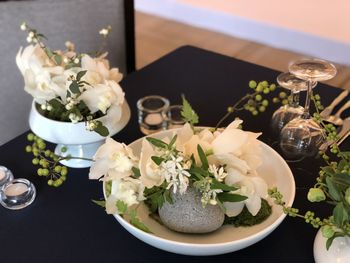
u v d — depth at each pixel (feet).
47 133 3.05
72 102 2.86
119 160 2.46
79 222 2.83
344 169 2.30
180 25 11.15
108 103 2.91
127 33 5.31
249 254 2.64
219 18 10.85
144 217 2.70
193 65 4.58
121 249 2.66
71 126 2.99
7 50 4.54
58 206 2.93
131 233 2.56
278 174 2.92
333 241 2.37
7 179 3.07
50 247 2.66
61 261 2.58
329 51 9.86
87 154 3.21
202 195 2.41
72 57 3.15
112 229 2.78
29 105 4.89
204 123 3.73
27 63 2.99
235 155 2.48
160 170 2.34
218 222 2.50
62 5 4.69
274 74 4.42
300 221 2.83
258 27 10.46
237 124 2.57
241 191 2.45
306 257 2.62
